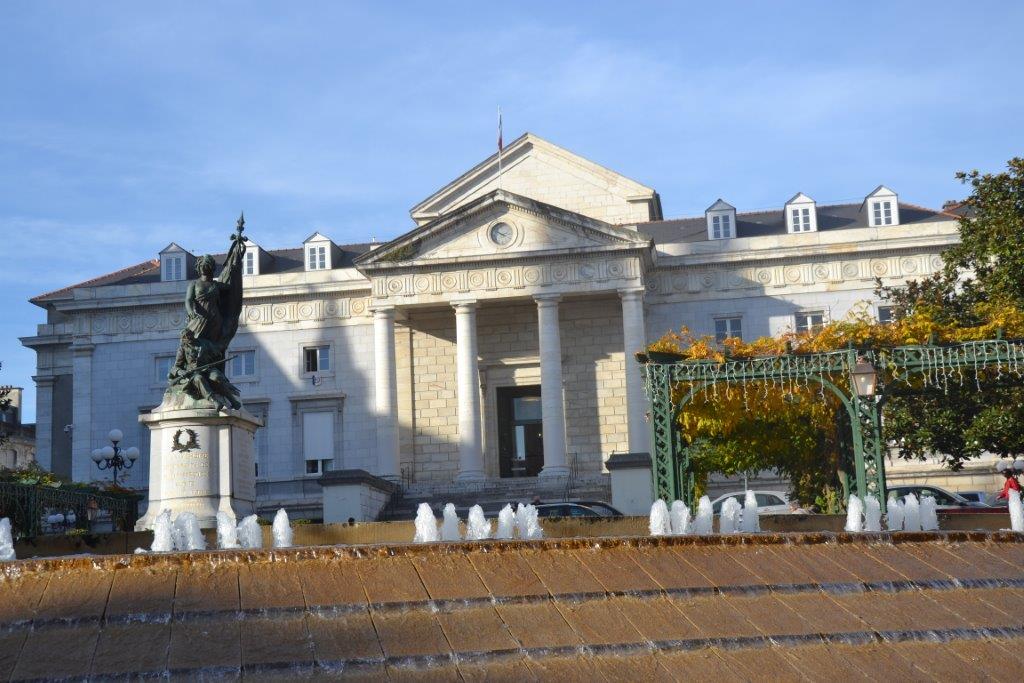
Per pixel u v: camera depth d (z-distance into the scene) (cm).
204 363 2866
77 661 1584
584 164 7462
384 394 6675
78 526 3309
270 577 1814
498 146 7319
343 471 5303
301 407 7181
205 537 2617
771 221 7319
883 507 2936
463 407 6556
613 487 4350
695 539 2044
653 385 3119
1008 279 4103
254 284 7269
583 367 6956
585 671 1653
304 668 1595
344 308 7238
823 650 1756
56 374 7906
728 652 1733
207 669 1570
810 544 2095
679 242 7019
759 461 4409
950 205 7156
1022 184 4166
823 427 4131
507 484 6356
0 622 1677
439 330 7106
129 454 4891
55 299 7462
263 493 7050
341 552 1875
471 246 6650
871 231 6806
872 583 1970
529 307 7062
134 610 1700
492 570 1889
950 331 4150
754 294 6881
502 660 1662
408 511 5819
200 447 2795
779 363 3044
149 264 8094
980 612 1916
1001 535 2205
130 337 7388
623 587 1875
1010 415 4066
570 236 6575
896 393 3172
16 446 9788
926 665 1736
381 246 6675
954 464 4444
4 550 2209
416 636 1703
